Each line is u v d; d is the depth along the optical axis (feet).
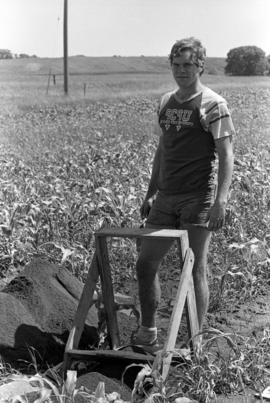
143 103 86.17
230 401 14.25
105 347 16.49
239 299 20.63
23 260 24.23
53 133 70.69
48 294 17.57
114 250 24.20
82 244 25.64
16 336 15.90
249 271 21.83
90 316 17.74
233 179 31.60
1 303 16.37
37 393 12.61
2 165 44.39
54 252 24.43
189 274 14.89
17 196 32.04
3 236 25.02
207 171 15.83
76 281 18.89
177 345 17.34
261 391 14.56
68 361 14.87
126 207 28.04
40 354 16.07
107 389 13.94
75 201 30.12
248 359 15.44
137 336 16.12
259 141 59.21
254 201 29.84
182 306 14.57
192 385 14.19
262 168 38.40
